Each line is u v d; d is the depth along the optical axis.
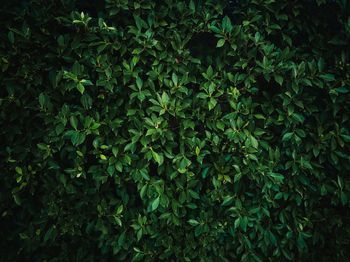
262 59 2.29
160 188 2.28
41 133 2.24
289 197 2.43
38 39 2.16
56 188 2.29
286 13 2.29
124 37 2.20
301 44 2.36
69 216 2.35
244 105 2.27
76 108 2.20
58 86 2.18
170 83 2.21
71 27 2.12
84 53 2.16
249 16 2.22
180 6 2.19
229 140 2.26
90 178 2.35
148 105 2.28
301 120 2.24
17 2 2.20
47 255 2.49
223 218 2.41
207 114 2.31
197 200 2.42
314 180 2.40
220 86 2.27
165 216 2.32
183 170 2.25
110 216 2.34
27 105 2.18
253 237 2.41
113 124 2.21
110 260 2.52
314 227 2.47
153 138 2.15
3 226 2.47
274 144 2.39
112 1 2.14
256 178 2.28
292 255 2.47
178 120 2.28
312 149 2.35
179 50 2.21
